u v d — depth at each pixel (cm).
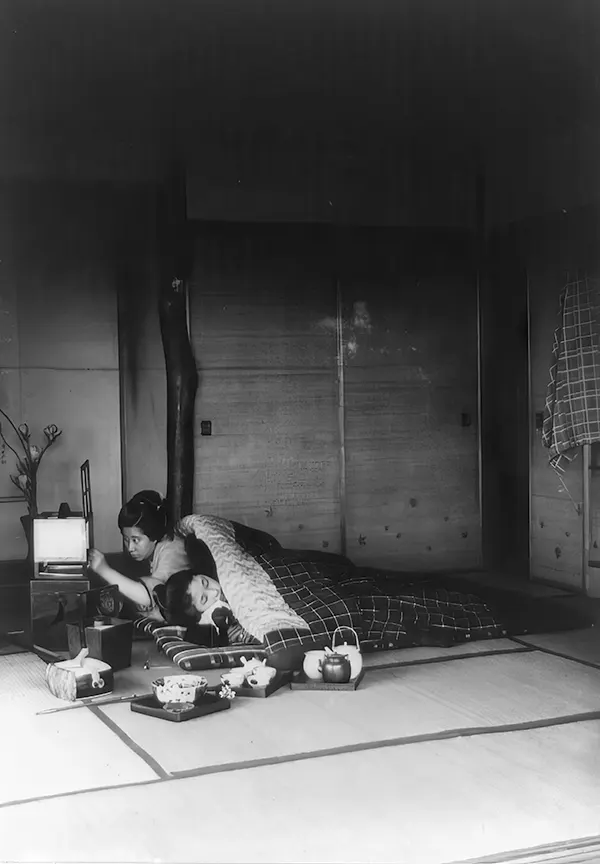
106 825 313
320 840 301
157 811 324
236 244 740
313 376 762
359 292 773
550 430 649
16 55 553
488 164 789
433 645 548
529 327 741
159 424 730
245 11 494
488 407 802
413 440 790
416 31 527
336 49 555
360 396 775
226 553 547
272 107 661
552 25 524
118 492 723
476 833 306
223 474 743
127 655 512
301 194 755
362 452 777
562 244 707
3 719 427
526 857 291
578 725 407
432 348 794
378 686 470
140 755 378
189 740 395
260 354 748
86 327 714
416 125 711
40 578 524
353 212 769
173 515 697
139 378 725
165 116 677
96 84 606
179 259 704
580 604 655
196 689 433
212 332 737
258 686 457
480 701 443
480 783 345
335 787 343
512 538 791
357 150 764
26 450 691
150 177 713
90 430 717
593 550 681
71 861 289
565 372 638
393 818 317
